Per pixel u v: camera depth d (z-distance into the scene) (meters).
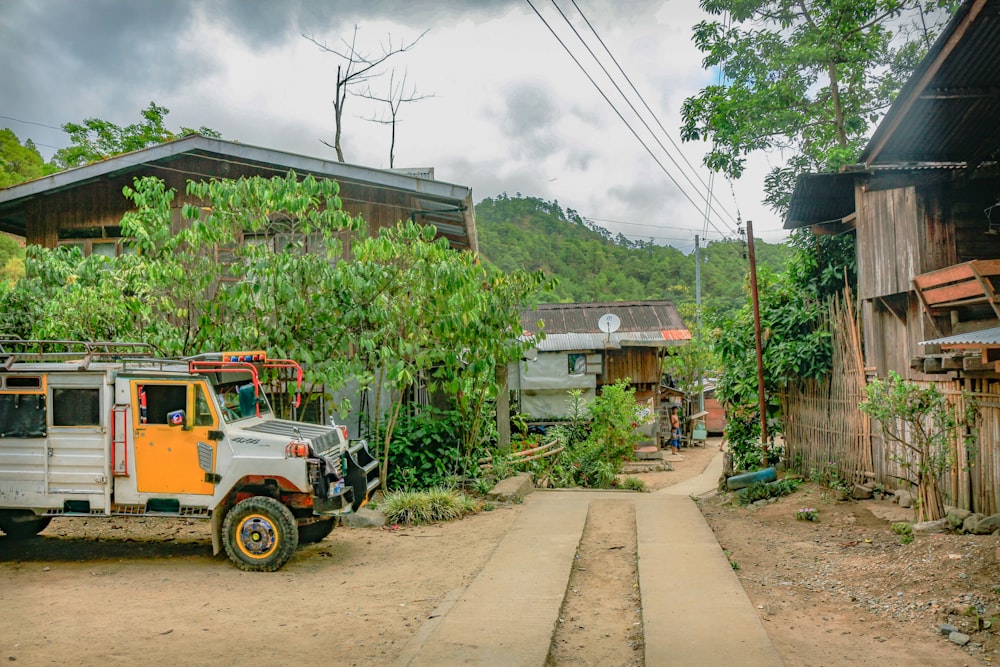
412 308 10.03
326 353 9.89
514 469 13.61
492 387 12.13
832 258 12.63
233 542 7.27
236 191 9.34
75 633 5.34
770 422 14.08
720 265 61.84
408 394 12.62
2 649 4.98
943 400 7.73
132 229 9.73
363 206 13.12
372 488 8.59
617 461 18.23
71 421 7.45
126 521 9.62
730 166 16.89
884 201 9.98
